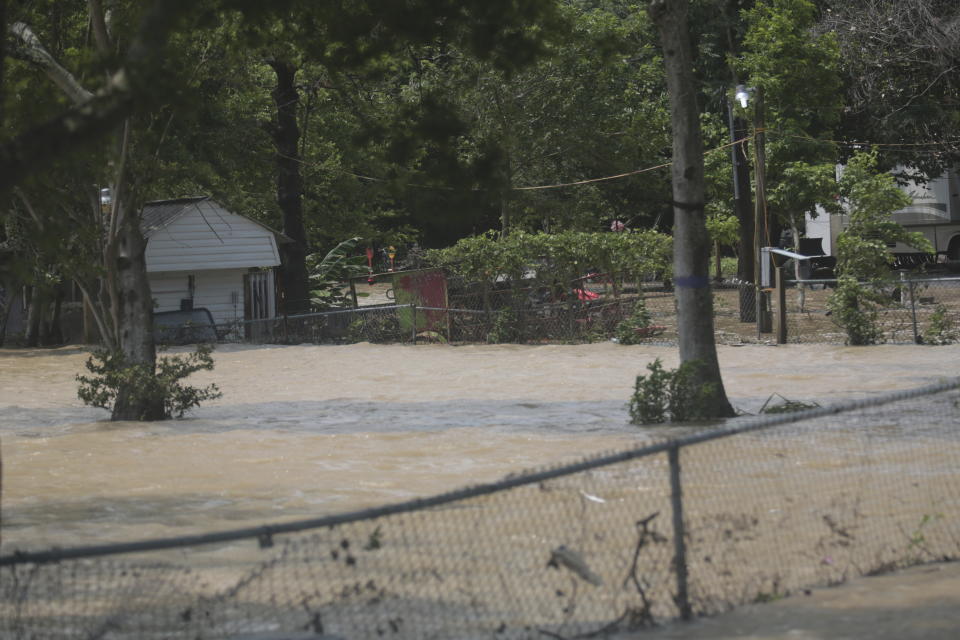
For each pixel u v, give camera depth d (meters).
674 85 26.78
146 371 31.12
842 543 12.47
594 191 75.06
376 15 20.98
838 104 65.19
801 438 19.86
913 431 20.14
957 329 47.38
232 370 46.72
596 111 71.19
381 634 9.73
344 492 19.19
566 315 53.06
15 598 11.63
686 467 17.52
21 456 24.45
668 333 53.56
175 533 15.95
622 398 32.94
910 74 72.94
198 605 11.13
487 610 10.59
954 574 11.37
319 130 76.69
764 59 61.53
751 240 63.34
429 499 9.46
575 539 13.02
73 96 26.58
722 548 12.37
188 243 67.31
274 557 13.69
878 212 54.00
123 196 30.36
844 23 69.19
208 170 46.12
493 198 17.16
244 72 31.70
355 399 35.47
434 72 60.84
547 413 29.81
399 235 87.56
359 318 58.62
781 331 46.62
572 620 10.23
